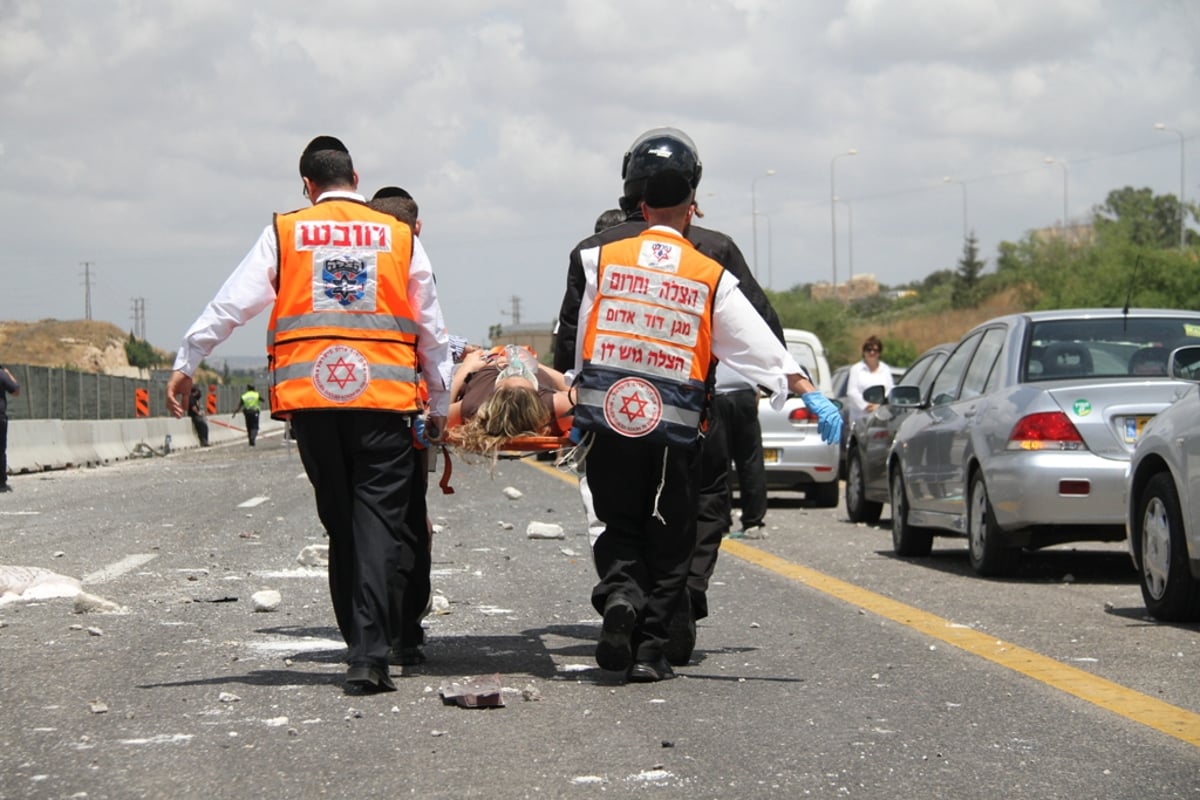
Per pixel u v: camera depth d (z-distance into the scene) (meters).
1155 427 8.03
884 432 13.94
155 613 7.65
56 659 6.26
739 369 5.78
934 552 11.95
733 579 9.59
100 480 22.14
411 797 4.16
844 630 7.39
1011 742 4.94
